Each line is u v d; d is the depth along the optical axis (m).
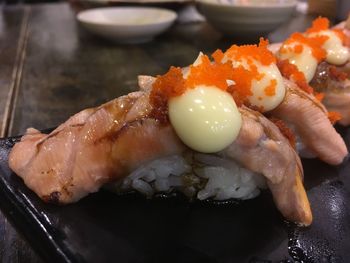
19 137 0.12
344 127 0.14
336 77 0.14
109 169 0.10
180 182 0.11
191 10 0.29
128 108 0.10
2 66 0.21
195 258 0.09
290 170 0.10
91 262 0.08
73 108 0.16
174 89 0.09
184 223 0.10
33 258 0.10
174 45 0.25
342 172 0.12
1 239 0.10
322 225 0.10
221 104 0.09
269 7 0.23
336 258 0.09
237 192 0.11
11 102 0.17
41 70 0.21
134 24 0.23
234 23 0.24
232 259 0.09
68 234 0.09
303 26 0.28
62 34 0.27
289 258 0.09
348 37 0.16
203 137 0.09
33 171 0.10
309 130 0.12
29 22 0.29
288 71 0.13
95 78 0.20
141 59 0.23
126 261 0.09
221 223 0.10
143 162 0.10
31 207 0.10
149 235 0.09
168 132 0.10
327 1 0.29
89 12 0.25
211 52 0.24
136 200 0.11
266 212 0.10
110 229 0.09
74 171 0.10
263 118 0.10
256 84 0.11
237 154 0.10
